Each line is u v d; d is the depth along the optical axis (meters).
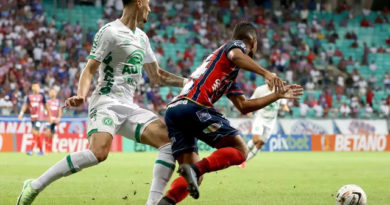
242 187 9.38
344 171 13.70
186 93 5.40
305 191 8.85
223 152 5.15
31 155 19.78
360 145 28.16
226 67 5.34
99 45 5.95
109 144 5.74
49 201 7.20
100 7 34.47
